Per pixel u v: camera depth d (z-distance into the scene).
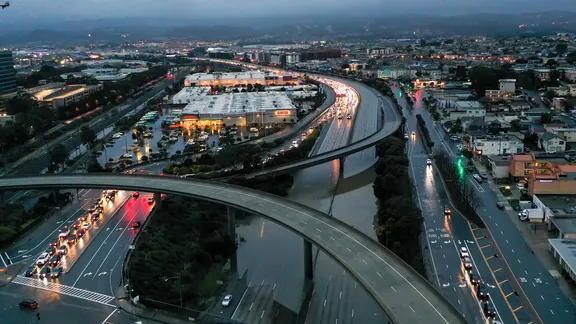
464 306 132.00
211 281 155.62
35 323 127.38
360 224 197.50
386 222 178.00
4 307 135.00
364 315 135.62
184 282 149.62
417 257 158.38
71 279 149.62
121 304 136.75
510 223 183.75
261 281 156.50
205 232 189.38
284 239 187.00
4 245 173.88
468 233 176.75
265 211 166.50
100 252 166.88
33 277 151.38
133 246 165.38
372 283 117.62
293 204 173.62
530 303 132.38
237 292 150.00
